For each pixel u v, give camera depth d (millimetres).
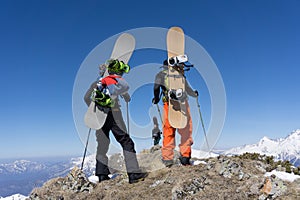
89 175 4109
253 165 3627
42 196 3512
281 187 2688
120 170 3990
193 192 2967
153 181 3527
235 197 2760
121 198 3174
